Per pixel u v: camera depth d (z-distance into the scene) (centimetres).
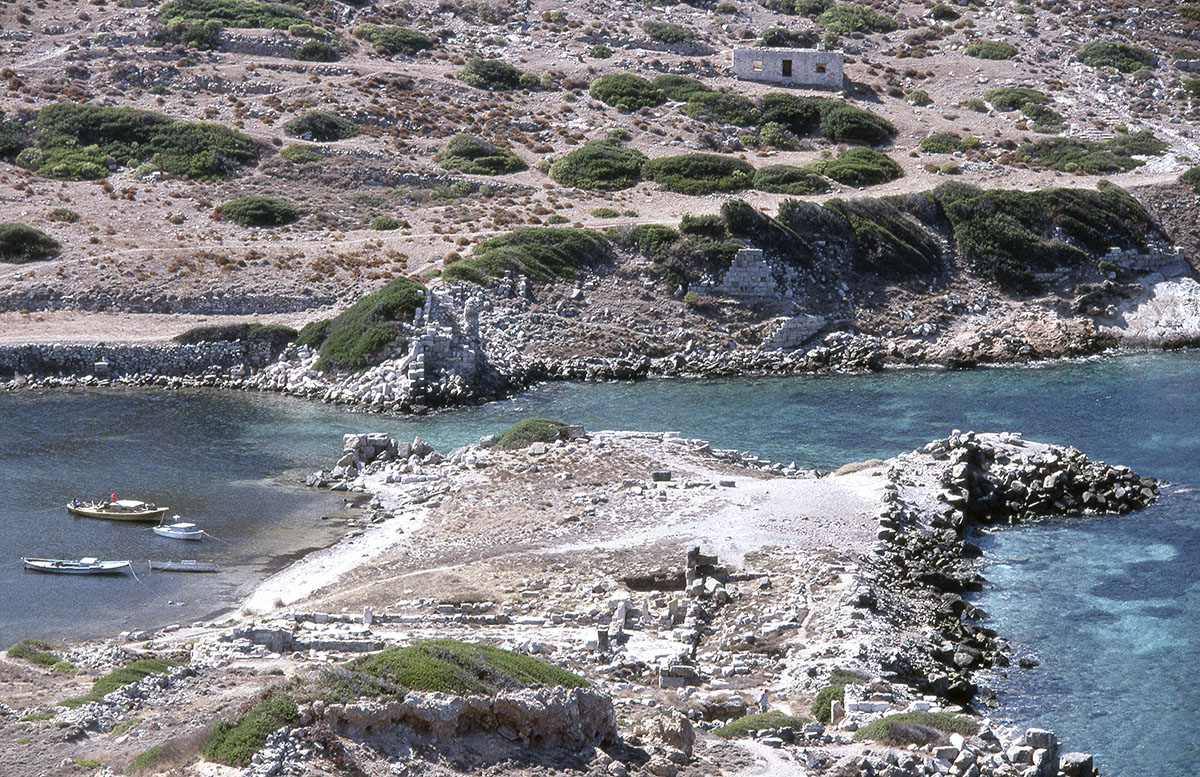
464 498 6600
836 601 5012
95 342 9975
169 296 10825
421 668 3095
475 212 12825
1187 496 6856
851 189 13300
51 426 8462
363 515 6569
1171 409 8775
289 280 11062
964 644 4828
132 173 13488
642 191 13350
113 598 5356
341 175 13600
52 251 11531
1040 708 4353
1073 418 8581
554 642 4541
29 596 5362
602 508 6281
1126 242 12325
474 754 2970
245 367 10012
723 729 3672
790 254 11588
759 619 4888
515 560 5572
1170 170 13725
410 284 10156
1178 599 5344
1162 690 4475
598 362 10281
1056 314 11475
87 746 3114
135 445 8012
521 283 10906
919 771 3441
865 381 9919
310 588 5416
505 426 8550
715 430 8375
